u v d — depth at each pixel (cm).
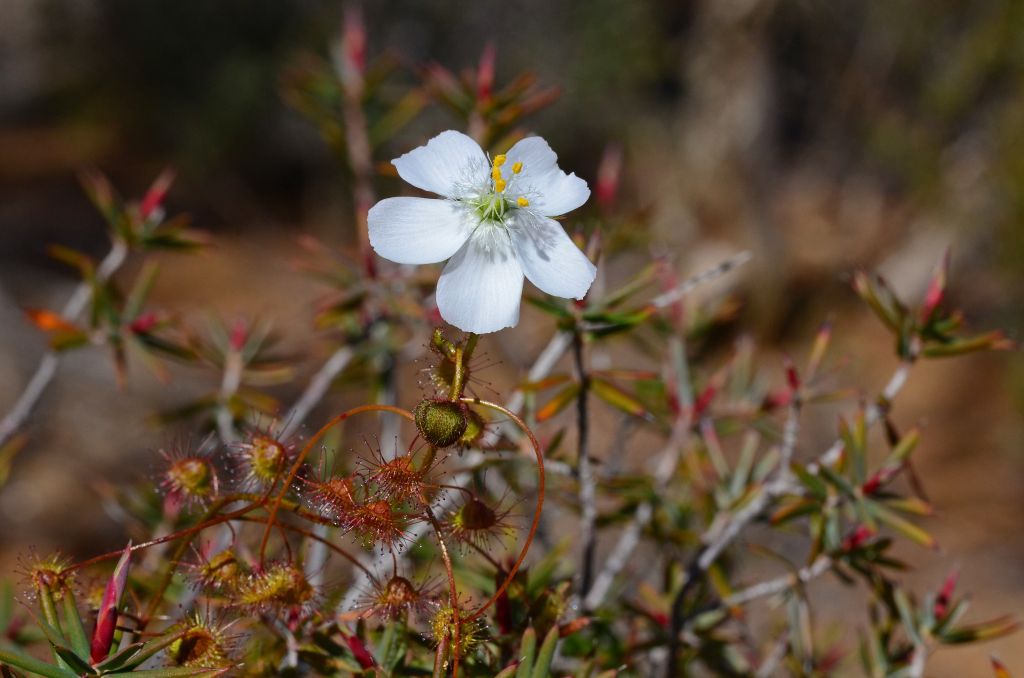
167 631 21
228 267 126
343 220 144
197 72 153
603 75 129
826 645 29
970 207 106
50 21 164
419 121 111
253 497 20
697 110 123
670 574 26
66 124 174
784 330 119
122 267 123
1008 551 79
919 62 118
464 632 20
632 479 26
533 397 25
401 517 20
